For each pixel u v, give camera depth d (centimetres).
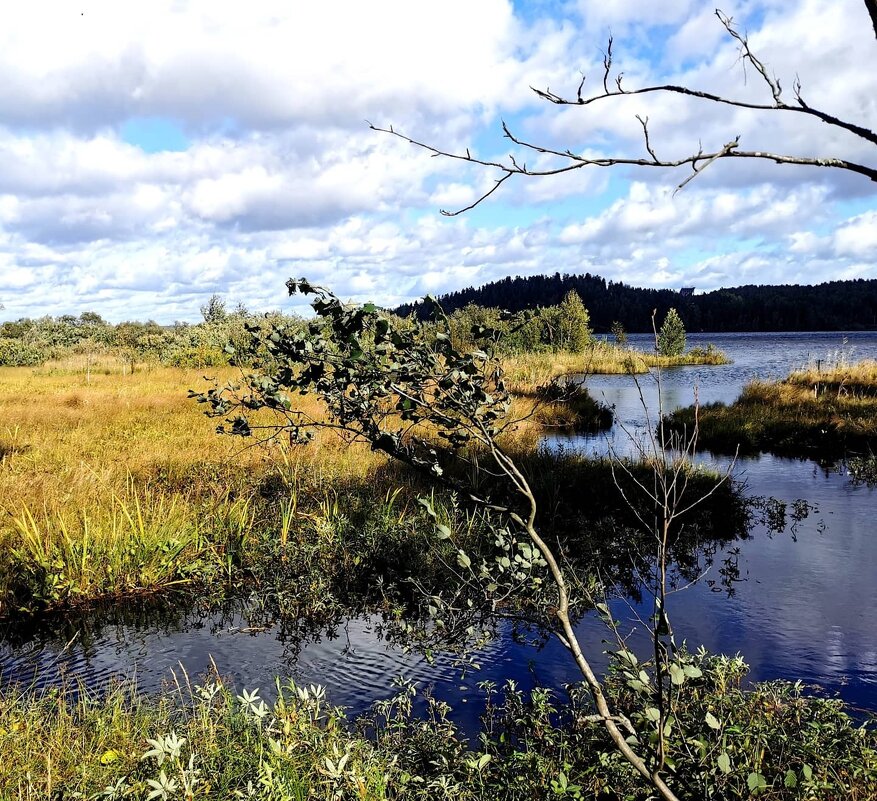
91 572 637
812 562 732
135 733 369
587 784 338
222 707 397
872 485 1102
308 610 612
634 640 538
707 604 616
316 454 962
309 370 246
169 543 682
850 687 462
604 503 931
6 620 594
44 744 349
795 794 288
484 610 497
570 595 588
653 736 204
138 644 550
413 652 526
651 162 124
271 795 294
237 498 825
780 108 119
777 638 542
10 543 664
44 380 2384
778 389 2048
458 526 749
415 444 247
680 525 855
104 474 884
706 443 1503
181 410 1548
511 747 386
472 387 225
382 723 421
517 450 1123
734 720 350
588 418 1878
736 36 119
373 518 766
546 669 494
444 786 326
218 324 3584
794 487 1095
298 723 358
